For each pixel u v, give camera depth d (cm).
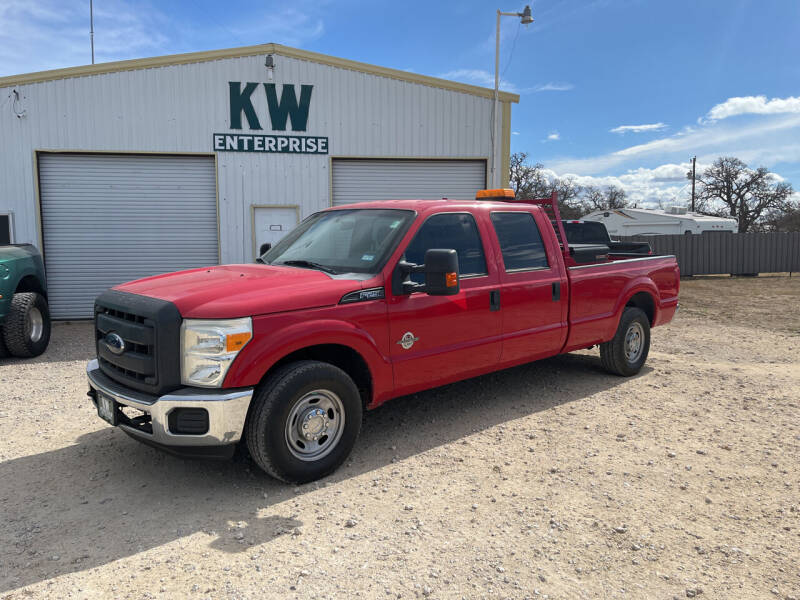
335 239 458
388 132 1273
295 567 281
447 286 378
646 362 727
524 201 621
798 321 1114
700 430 473
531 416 507
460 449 432
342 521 326
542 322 518
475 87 1295
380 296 400
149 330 340
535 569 279
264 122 1220
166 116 1184
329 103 1244
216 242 1239
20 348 757
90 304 1211
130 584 267
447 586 265
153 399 339
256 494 361
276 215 1247
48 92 1141
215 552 294
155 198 1210
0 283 720
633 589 263
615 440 450
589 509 339
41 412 530
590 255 643
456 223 462
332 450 383
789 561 286
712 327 1043
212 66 1193
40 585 267
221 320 334
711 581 269
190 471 396
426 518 329
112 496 360
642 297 650
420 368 427
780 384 618
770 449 432
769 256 2442
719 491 363
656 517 330
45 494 363
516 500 351
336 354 414
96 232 1198
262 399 346
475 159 1312
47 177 1170
